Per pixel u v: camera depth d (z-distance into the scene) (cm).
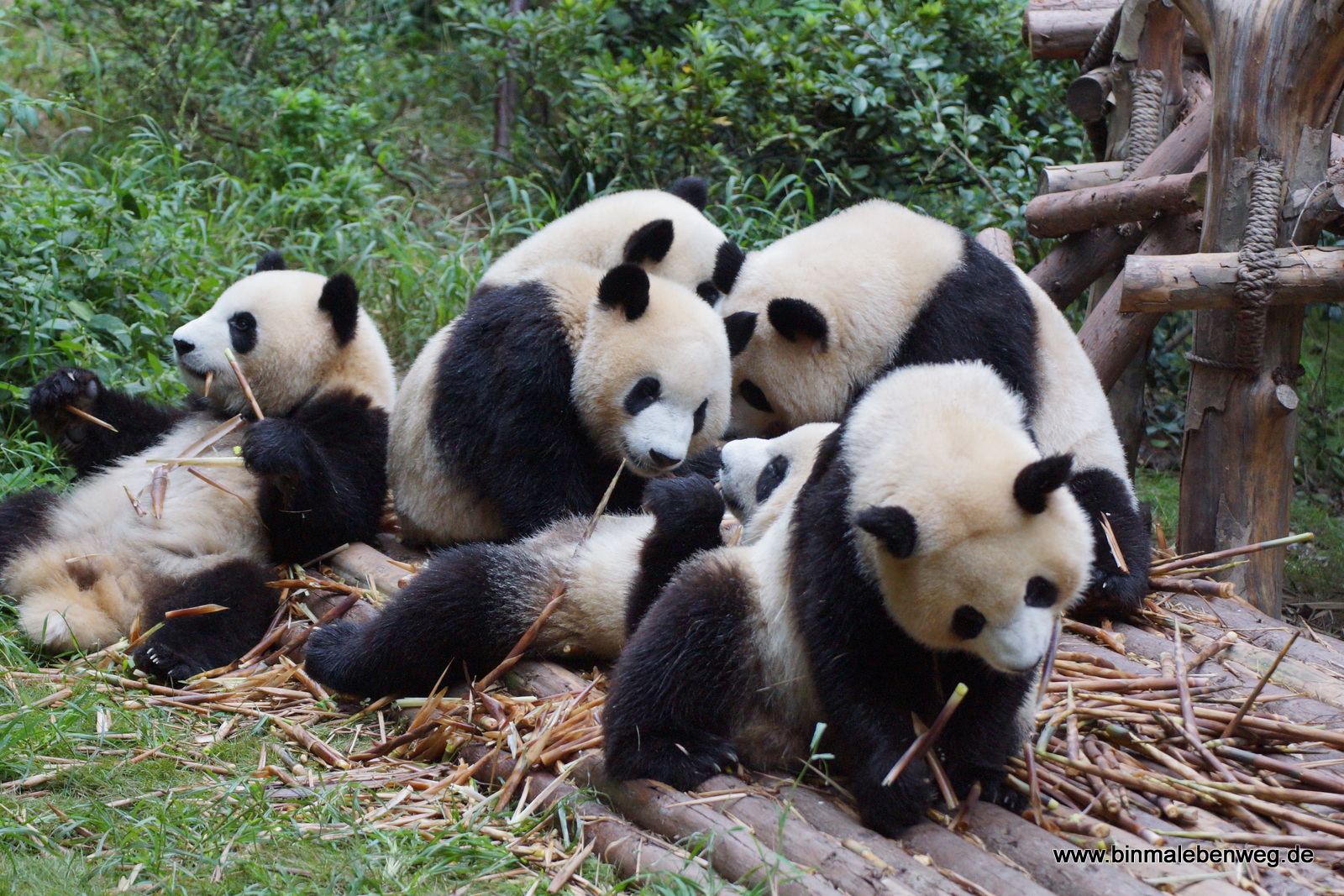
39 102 906
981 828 370
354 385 629
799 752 407
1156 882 342
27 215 774
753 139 1005
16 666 496
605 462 597
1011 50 1038
